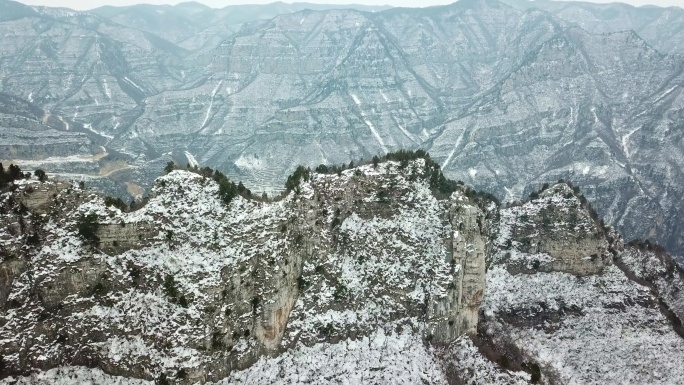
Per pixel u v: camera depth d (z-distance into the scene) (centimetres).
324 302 11075
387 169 12319
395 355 10738
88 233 9388
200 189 10212
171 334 9162
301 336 10681
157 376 8969
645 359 12319
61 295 9181
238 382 9675
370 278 11531
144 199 10519
